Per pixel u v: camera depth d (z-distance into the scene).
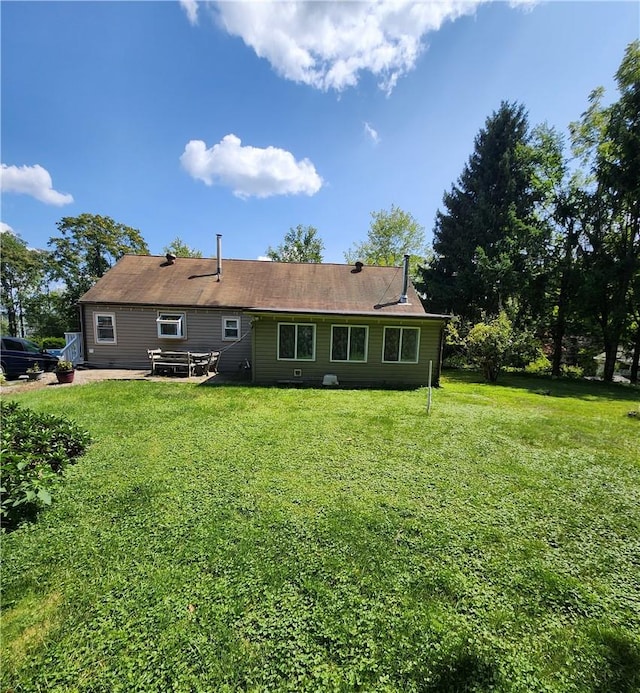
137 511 3.30
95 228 28.98
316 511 3.38
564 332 18.56
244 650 1.93
